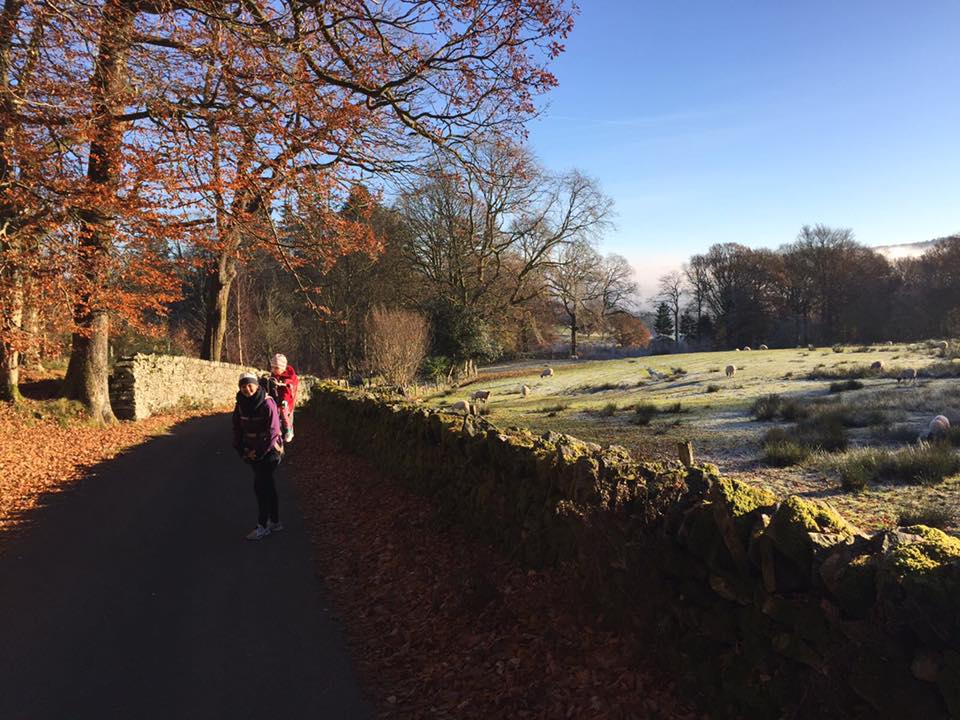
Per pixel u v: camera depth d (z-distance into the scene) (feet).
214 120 33.88
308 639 15.21
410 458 28.04
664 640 11.26
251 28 30.50
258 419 23.95
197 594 18.10
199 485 33.53
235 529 25.05
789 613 8.75
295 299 177.17
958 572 6.86
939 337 212.84
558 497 15.25
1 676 13.41
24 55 32.14
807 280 282.97
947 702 6.65
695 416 58.49
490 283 162.09
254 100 33.81
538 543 15.87
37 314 43.21
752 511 10.14
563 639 13.07
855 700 7.73
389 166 39.32
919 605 6.89
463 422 23.57
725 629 10.08
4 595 17.97
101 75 34.06
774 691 8.95
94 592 18.20
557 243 171.42
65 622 16.12
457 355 158.61
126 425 59.31
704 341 335.47
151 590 18.39
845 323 265.75
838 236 278.87
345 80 33.81
